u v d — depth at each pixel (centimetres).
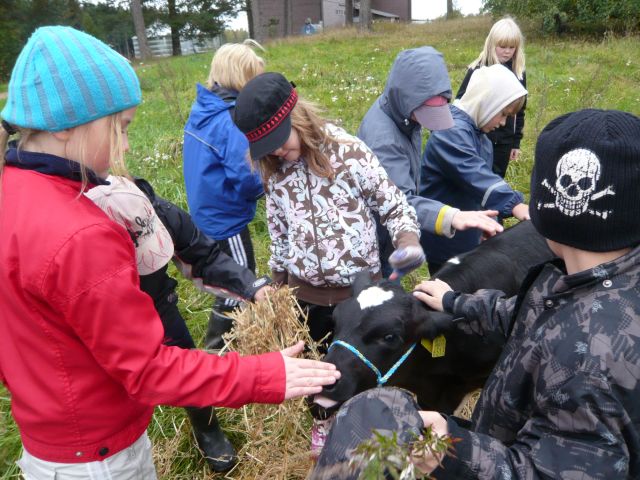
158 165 648
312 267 263
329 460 118
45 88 141
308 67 1269
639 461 119
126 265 151
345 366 216
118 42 3856
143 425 184
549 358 122
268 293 239
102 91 144
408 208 258
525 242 297
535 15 1684
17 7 3238
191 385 156
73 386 163
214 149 325
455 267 275
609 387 113
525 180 588
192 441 295
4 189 152
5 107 150
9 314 158
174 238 238
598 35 1633
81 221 146
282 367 164
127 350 151
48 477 174
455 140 316
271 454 258
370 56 1460
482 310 200
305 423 277
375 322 218
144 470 191
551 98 857
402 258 240
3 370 167
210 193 333
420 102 274
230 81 338
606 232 121
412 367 246
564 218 125
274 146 227
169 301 246
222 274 245
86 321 147
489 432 149
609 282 122
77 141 148
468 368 265
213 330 345
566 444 118
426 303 240
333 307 275
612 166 118
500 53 531
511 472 120
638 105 834
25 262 145
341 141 251
